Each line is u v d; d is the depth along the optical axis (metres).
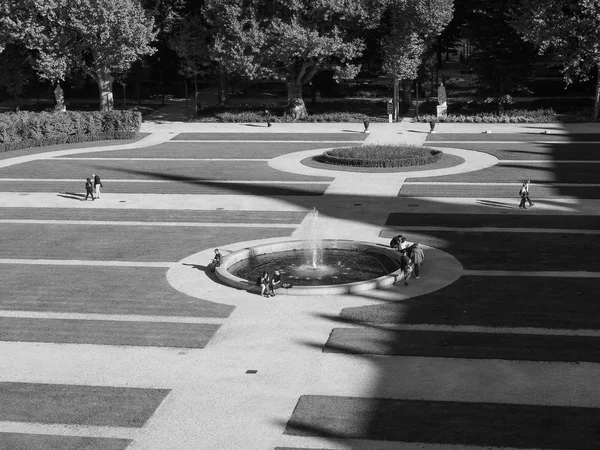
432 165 72.50
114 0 94.38
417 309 37.22
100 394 29.80
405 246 45.28
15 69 110.12
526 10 95.69
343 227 52.00
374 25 99.31
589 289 39.16
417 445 25.88
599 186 62.22
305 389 29.83
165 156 80.44
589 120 97.38
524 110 102.69
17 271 44.00
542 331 34.28
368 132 93.56
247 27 101.75
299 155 79.19
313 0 97.31
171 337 34.75
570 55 94.19
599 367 30.80
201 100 124.44
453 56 159.88
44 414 28.44
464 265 43.47
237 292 40.19
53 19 95.94
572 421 26.92
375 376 30.70
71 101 124.56
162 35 113.19
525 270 42.34
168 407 28.75
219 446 26.19
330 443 26.14
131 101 122.19
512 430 26.52
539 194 60.06
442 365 31.45
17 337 35.03
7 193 64.19
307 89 126.56
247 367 31.78
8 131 85.31
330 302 38.50
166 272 43.47
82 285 41.53
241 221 54.12
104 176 70.50
